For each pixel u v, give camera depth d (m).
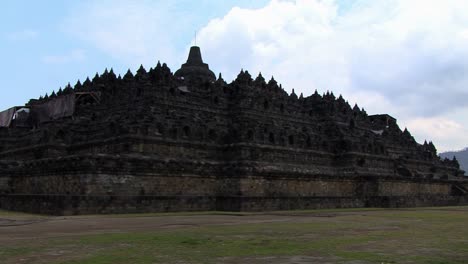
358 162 69.25
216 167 52.47
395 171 77.06
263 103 66.00
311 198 56.69
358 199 63.75
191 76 72.81
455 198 82.00
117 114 57.78
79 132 59.97
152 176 46.44
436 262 15.80
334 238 22.69
